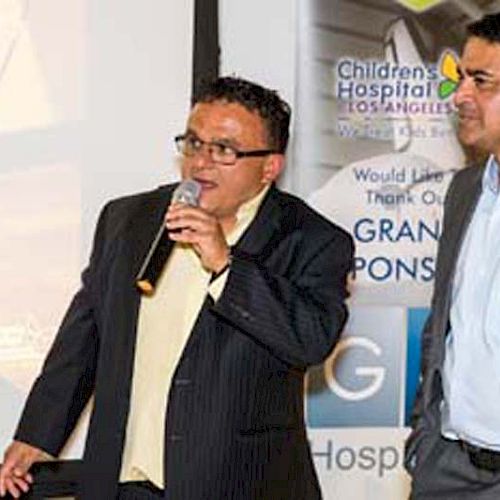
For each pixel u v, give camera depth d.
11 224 5.33
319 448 5.84
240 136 4.01
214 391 4.04
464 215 4.29
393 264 5.82
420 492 4.40
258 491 4.13
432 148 5.79
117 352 4.14
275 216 4.23
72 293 5.41
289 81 5.66
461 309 4.21
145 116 5.43
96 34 5.36
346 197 5.75
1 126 5.29
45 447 4.37
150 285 3.97
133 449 4.12
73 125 5.37
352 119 5.71
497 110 3.94
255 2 5.59
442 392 4.34
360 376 5.84
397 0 5.69
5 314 5.35
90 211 5.41
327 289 4.19
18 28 5.27
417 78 5.75
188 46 5.45
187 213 3.86
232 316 3.91
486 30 3.95
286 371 4.20
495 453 4.16
